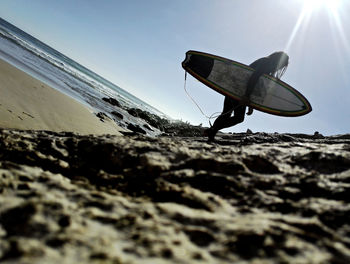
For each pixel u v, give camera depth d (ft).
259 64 12.24
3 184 4.85
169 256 3.26
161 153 7.69
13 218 3.75
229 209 4.86
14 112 19.49
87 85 102.06
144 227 3.92
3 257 2.95
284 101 15.01
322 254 3.29
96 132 28.94
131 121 71.61
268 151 9.20
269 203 5.06
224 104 14.19
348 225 4.07
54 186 5.27
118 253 3.25
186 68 15.43
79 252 3.20
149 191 5.67
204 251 3.42
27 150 7.40
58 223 3.75
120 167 7.11
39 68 58.65
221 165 6.80
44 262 2.94
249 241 3.56
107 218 4.16
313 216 4.43
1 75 26.43
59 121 24.35
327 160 7.36
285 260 3.17
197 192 5.43
